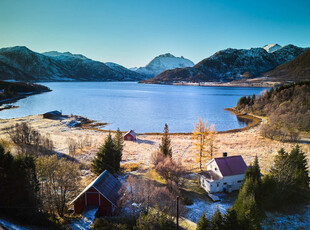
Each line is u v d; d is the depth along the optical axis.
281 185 32.00
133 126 103.88
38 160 32.06
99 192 28.83
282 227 27.92
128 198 30.25
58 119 110.19
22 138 63.44
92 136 83.12
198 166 51.84
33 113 130.62
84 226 25.03
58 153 57.97
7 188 25.86
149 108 153.00
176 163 40.28
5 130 82.81
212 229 21.56
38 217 24.92
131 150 67.25
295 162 36.12
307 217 30.22
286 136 76.00
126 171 47.56
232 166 39.09
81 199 28.95
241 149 66.06
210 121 115.25
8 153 27.14
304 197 34.66
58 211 28.05
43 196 29.27
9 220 22.62
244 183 29.72
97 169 41.75
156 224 21.61
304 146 67.00
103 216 28.12
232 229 21.47
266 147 67.38
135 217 25.59
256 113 128.88
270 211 31.03
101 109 146.50
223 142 74.19
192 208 31.53
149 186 30.06
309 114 86.50
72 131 90.56
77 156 58.12
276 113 101.38
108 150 42.56
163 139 47.28
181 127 102.75
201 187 39.84
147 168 49.44
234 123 110.69
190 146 72.25
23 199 26.09
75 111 138.38
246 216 22.59
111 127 101.56
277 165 35.50
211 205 33.03
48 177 29.52
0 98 183.38
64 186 29.48
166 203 27.97
